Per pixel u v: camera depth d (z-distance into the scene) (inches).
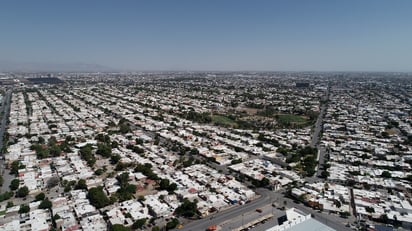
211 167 7662.4
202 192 6038.4
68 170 7032.5
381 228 4694.9
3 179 6565.0
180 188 6186.0
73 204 5388.8
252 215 5226.4
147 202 5477.4
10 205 5324.8
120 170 7234.3
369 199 5698.8
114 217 4933.6
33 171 7047.2
